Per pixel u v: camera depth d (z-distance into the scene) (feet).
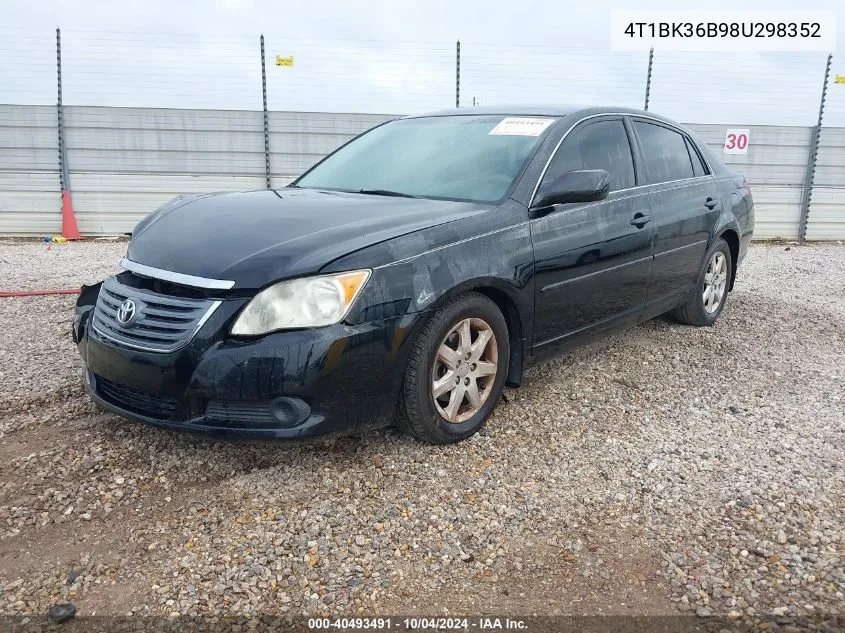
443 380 10.99
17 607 7.87
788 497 10.20
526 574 8.54
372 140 15.55
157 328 9.87
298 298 9.46
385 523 9.43
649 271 15.17
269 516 9.55
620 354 16.35
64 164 39.27
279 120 40.93
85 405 13.06
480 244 11.16
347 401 9.78
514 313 12.03
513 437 11.94
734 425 12.74
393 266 10.05
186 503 9.89
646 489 10.43
